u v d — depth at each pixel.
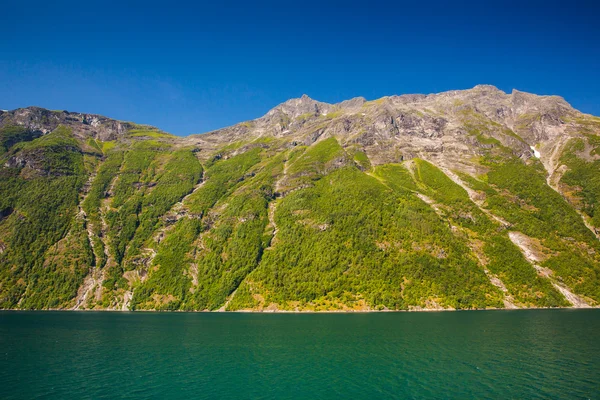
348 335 117.38
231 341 110.94
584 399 61.84
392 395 65.50
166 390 68.75
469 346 99.62
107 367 83.38
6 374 77.81
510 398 62.78
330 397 65.06
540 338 108.19
